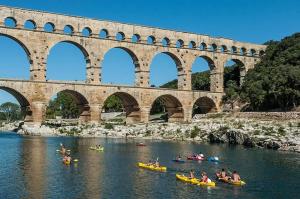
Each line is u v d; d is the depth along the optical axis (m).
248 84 138.00
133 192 49.03
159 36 130.62
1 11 106.62
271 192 50.41
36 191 48.41
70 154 76.75
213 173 61.09
